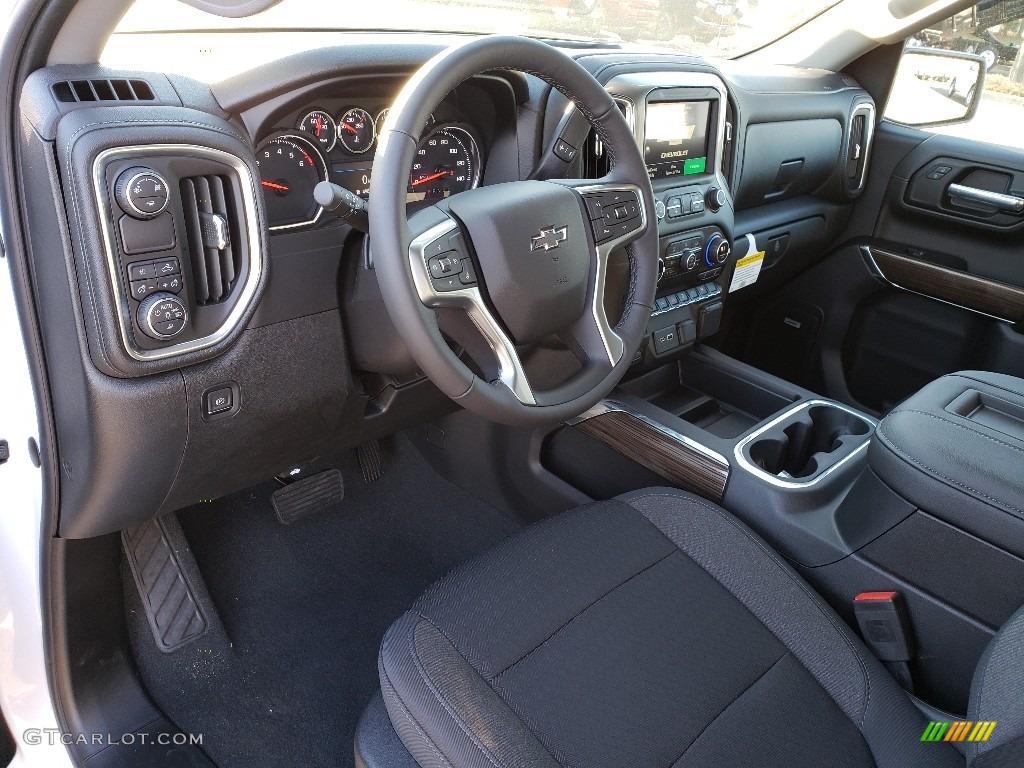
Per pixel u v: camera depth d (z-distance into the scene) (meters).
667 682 0.95
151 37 1.19
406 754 0.94
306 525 1.74
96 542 1.17
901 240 2.01
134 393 0.93
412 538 1.75
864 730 0.95
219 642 1.49
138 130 0.84
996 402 1.21
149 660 1.40
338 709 1.41
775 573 1.12
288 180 1.09
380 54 1.06
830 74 2.00
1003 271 1.83
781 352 2.31
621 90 1.37
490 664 0.94
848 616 1.21
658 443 1.45
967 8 1.75
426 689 0.90
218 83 0.95
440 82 0.90
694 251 1.59
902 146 2.00
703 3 1.96
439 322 1.03
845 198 2.04
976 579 1.03
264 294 1.04
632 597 1.05
